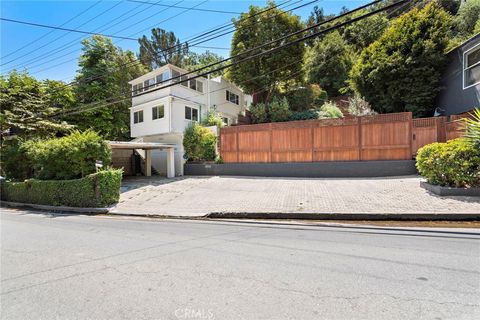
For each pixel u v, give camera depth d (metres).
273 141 14.59
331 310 2.57
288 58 22.14
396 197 8.34
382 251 4.29
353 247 4.55
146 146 16.09
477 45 12.20
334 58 26.89
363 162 12.42
